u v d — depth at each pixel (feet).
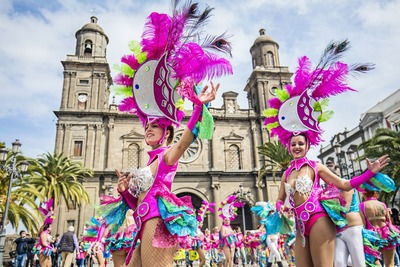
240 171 118.83
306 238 11.92
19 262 49.42
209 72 9.50
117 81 11.35
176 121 10.85
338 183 12.35
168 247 9.02
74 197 95.50
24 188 75.51
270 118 15.01
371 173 11.64
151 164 10.42
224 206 40.65
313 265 11.89
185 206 9.82
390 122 115.03
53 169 93.50
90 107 116.57
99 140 113.09
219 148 122.52
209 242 51.90
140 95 11.05
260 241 42.04
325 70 14.39
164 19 10.46
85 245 25.59
